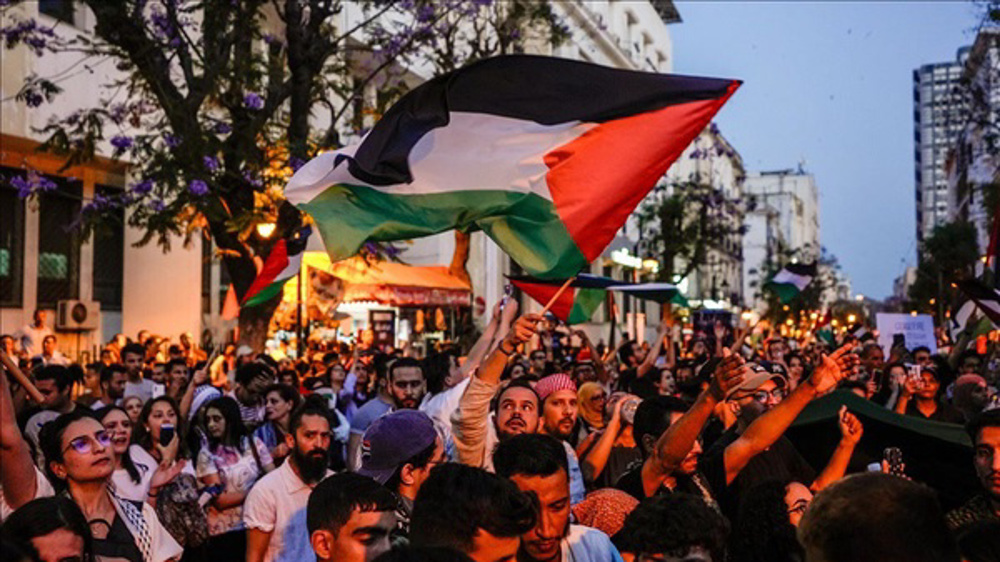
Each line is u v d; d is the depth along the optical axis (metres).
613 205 5.91
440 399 7.17
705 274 66.25
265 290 12.48
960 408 10.03
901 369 10.92
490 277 35.28
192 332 23.59
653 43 60.31
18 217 20.86
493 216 6.01
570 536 4.40
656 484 5.50
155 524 5.35
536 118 6.00
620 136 5.96
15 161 20.22
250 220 14.59
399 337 28.14
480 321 31.20
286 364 15.22
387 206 5.95
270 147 15.91
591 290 11.83
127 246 23.62
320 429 6.08
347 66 17.86
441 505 3.50
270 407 8.70
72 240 22.19
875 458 7.59
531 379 10.10
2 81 18.27
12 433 4.60
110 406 6.75
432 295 23.92
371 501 4.10
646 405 6.24
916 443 7.40
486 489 3.51
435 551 2.53
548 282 7.46
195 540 7.02
